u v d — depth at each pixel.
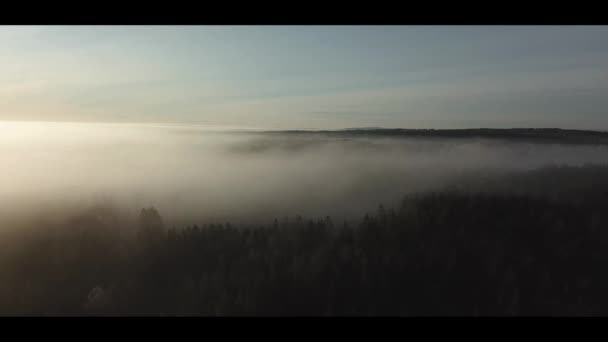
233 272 42.47
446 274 39.03
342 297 37.59
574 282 38.38
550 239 42.59
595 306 35.31
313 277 39.38
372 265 40.34
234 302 38.66
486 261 39.94
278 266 41.28
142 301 41.94
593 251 41.22
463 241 42.59
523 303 35.69
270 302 38.28
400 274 39.28
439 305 36.38
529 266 39.75
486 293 37.25
